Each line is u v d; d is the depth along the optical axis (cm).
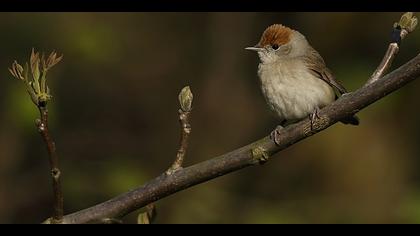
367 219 1157
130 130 1385
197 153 1340
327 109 486
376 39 1241
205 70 1400
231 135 1342
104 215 449
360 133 1198
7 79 1227
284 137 482
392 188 1173
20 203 1286
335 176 1204
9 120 1213
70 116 1356
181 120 461
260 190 1256
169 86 1408
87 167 1244
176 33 1422
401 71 470
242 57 1390
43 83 402
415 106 1185
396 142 1191
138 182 1215
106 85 1374
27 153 1295
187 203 1220
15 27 1270
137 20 1394
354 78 1185
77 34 1289
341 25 1263
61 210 429
